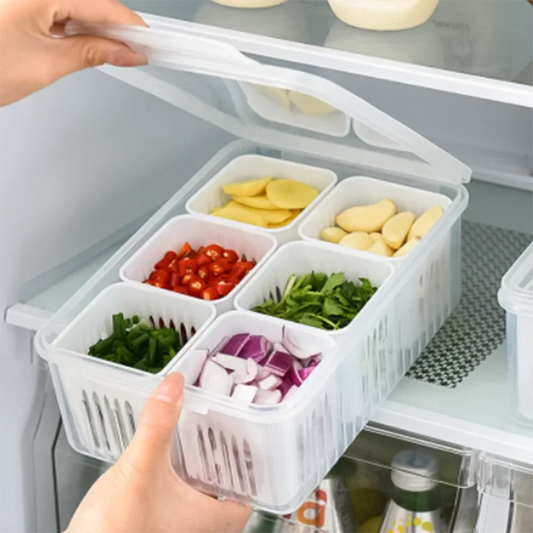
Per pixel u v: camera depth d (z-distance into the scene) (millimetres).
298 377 1028
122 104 1371
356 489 1181
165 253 1254
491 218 1432
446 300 1228
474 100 1512
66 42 1029
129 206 1445
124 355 1083
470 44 1021
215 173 1379
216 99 1303
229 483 1023
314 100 1152
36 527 1424
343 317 1113
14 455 1362
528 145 1512
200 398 960
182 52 1027
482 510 1115
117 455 1087
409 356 1153
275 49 1025
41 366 1327
